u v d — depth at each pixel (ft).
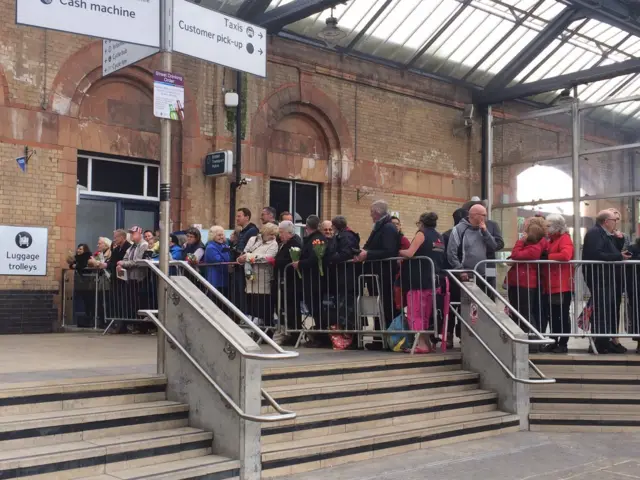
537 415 25.12
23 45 38.14
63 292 39.04
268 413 20.10
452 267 29.73
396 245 28.30
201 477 16.83
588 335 28.30
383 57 53.47
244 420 17.75
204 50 21.17
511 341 25.36
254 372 17.95
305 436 20.02
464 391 25.64
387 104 53.88
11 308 37.37
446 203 57.11
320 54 50.19
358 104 52.21
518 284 28.66
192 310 19.13
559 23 53.11
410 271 27.45
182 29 20.70
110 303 37.45
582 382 26.86
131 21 19.92
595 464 20.30
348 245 28.71
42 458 15.25
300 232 49.78
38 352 26.94
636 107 57.26
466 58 55.83
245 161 46.09
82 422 16.98
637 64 49.42
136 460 16.80
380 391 23.21
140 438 17.28
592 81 52.65
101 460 16.19
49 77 38.99
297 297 30.25
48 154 38.83
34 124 38.37
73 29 19.03
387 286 28.63
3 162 37.37
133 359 24.53
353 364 23.65
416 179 55.26
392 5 49.11
